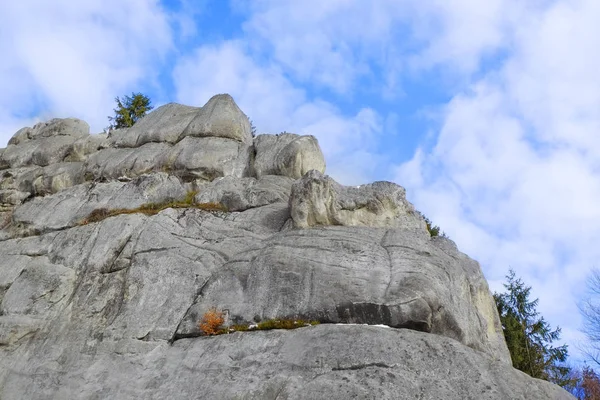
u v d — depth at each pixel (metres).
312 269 10.88
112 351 11.19
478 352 9.81
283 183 14.55
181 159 15.59
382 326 9.87
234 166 15.68
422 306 10.01
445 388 8.80
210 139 16.23
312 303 10.41
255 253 11.80
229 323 10.73
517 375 9.30
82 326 12.01
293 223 12.44
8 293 13.16
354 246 11.26
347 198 12.86
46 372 11.39
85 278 12.96
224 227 13.16
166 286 11.97
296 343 9.72
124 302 12.02
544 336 25.31
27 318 12.44
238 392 9.28
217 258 12.26
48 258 13.96
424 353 9.27
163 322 11.30
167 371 10.35
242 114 17.38
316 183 12.40
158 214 13.59
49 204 15.96
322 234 11.73
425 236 12.20
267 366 9.55
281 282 10.86
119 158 16.72
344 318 10.16
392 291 10.28
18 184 18.09
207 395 9.49
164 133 16.95
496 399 8.72
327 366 9.13
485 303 12.66
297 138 15.62
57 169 17.83
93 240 13.69
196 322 10.93
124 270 12.76
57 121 20.19
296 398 8.68
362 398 8.41
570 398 9.23
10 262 14.33
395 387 8.62
